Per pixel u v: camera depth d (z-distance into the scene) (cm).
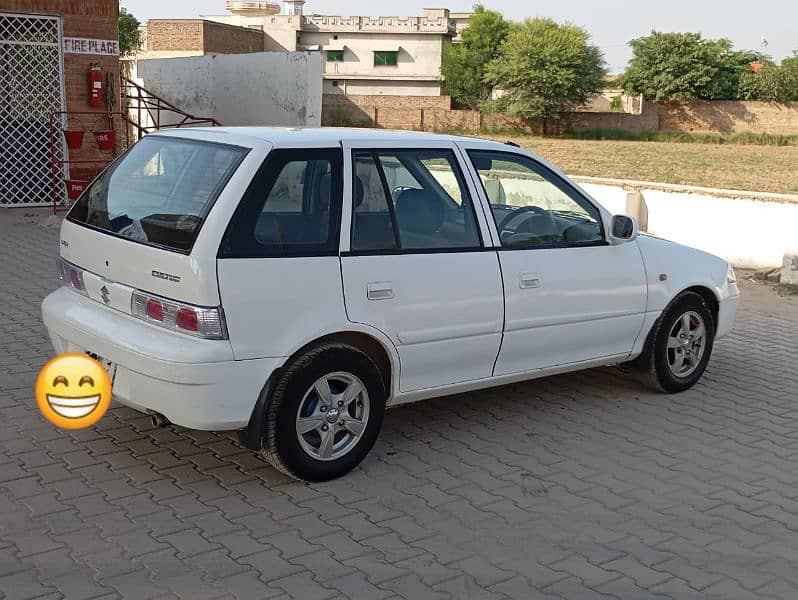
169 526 445
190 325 451
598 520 470
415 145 541
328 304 485
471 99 7512
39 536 430
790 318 956
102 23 1539
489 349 559
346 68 7925
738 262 1263
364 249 502
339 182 498
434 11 8181
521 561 424
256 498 481
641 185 1542
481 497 493
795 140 6175
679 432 604
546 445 573
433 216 537
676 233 1342
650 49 6706
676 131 6700
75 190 1433
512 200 583
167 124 2247
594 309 609
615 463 547
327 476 500
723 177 3334
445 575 408
